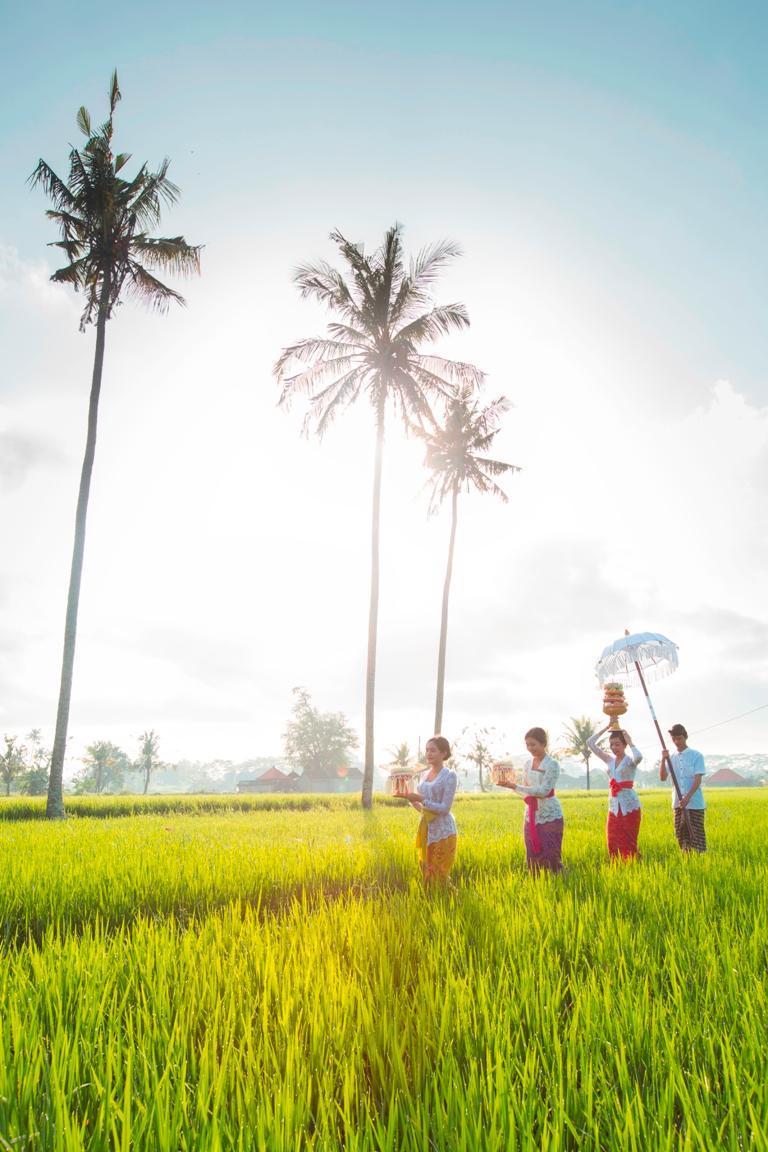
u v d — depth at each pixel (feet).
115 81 73.56
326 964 11.96
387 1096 8.20
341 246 83.05
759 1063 8.34
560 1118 6.96
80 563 68.33
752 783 532.32
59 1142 6.70
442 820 21.75
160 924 17.62
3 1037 8.79
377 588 80.02
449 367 86.94
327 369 84.43
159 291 76.64
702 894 18.30
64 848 30.01
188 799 97.19
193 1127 7.03
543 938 14.46
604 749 28.32
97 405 71.77
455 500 108.68
